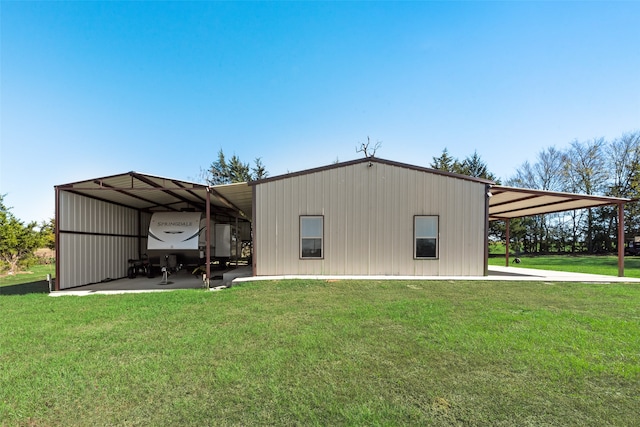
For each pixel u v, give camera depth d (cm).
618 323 480
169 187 1029
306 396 274
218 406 261
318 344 393
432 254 966
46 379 312
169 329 468
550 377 307
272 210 960
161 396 278
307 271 960
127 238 1371
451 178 974
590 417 244
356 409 253
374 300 641
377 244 964
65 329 482
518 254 2983
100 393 285
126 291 905
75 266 1027
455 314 530
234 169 3622
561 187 3181
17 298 779
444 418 242
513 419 241
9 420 247
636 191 2592
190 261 1255
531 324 474
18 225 1702
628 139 2850
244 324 483
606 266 1644
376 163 974
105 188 958
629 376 308
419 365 334
